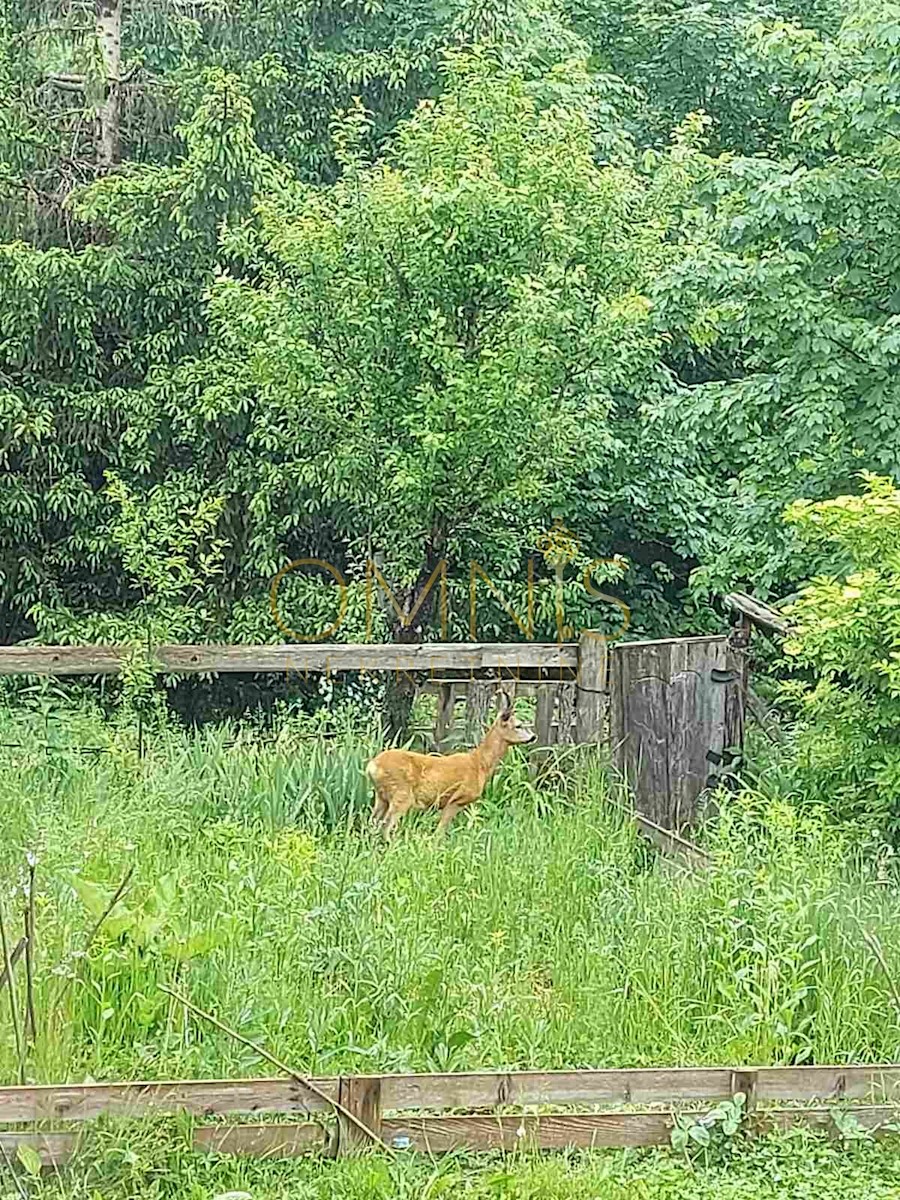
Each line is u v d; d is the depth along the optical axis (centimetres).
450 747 1059
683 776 985
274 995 606
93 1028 575
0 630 1438
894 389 1134
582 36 1795
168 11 1526
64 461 1389
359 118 1207
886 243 1175
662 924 690
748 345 1516
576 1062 602
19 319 1347
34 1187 481
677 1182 516
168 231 1377
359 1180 496
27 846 780
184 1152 504
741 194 1205
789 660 964
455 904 735
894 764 828
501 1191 495
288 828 848
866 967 650
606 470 1505
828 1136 549
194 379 1368
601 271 1133
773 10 1834
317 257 1098
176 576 1370
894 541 845
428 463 1066
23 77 1435
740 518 1251
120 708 1139
